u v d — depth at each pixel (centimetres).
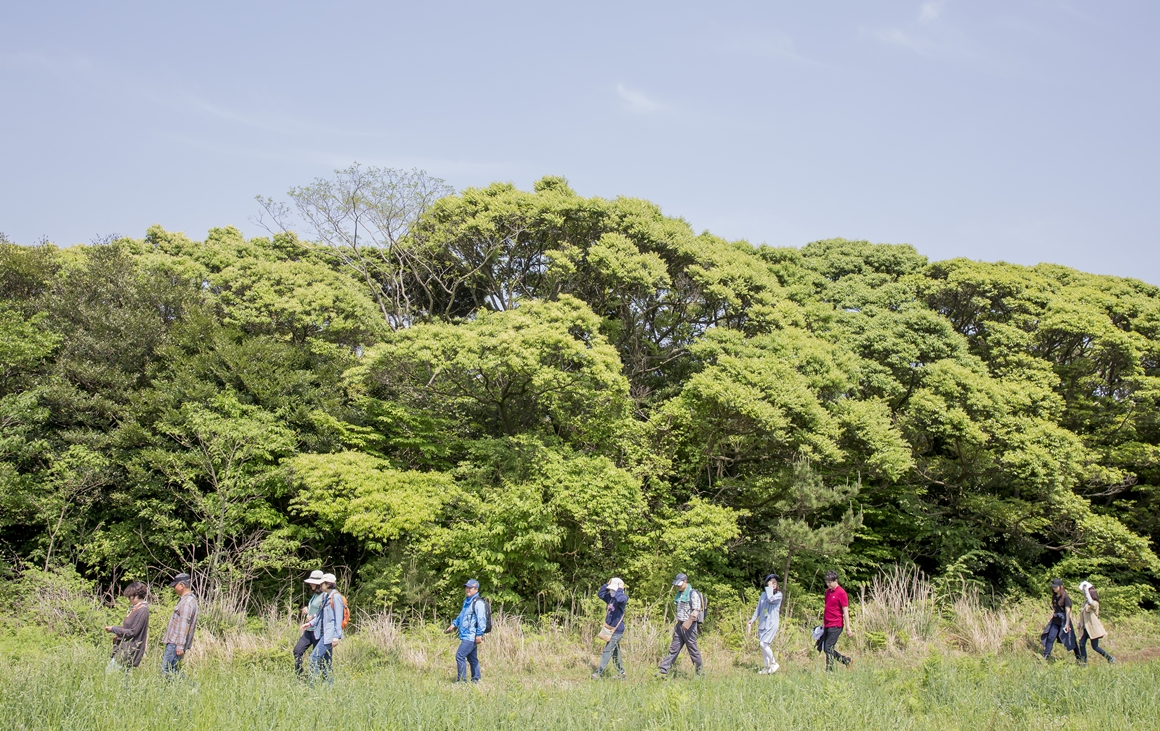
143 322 1948
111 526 1802
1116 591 1795
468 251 2547
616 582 1141
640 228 2381
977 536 2045
